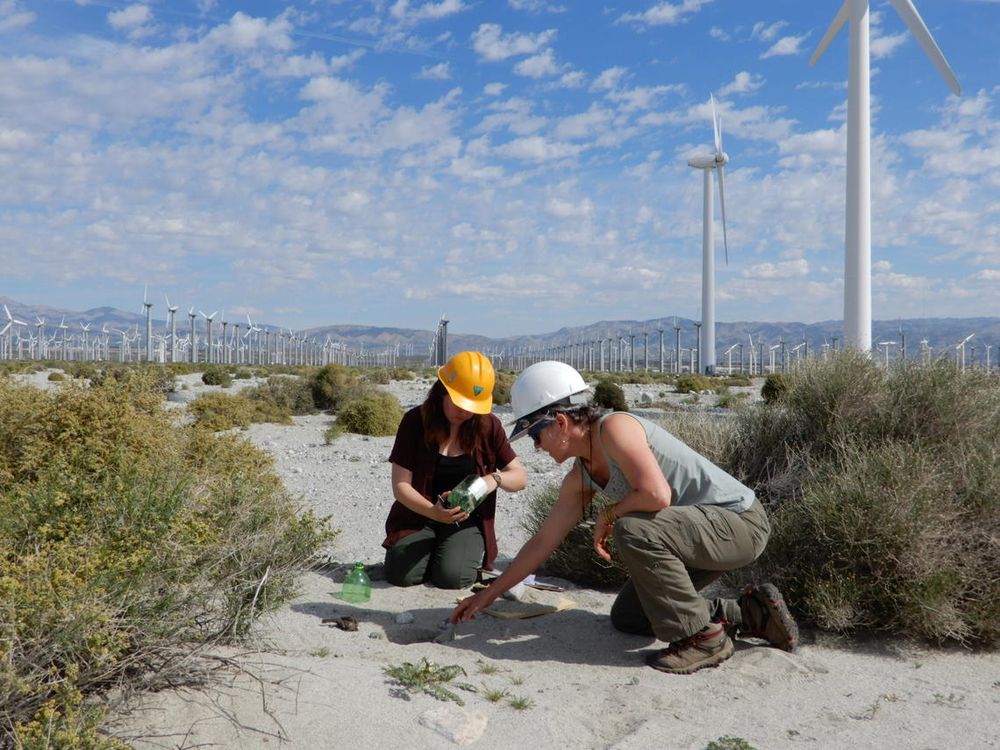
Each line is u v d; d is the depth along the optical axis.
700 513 3.69
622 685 3.44
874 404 5.33
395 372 50.44
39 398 5.25
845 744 2.88
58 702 2.45
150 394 5.93
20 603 2.51
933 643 4.01
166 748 2.49
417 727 2.83
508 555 6.00
